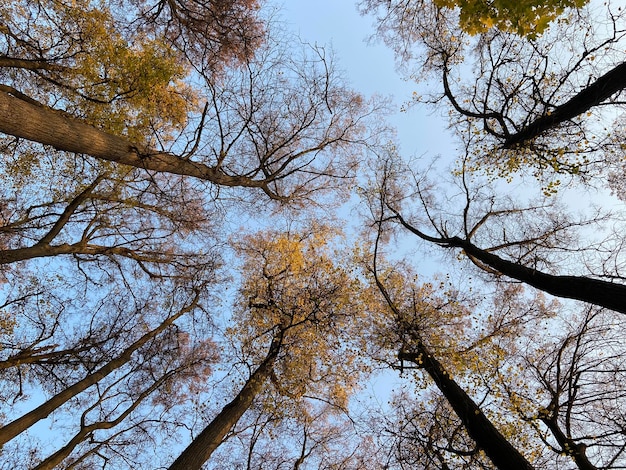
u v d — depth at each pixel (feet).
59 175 26.40
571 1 10.57
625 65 18.89
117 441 25.88
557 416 21.66
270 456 29.14
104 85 20.24
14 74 23.80
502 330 26.71
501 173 25.23
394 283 29.53
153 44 22.72
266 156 28.02
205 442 21.80
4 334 26.40
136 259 31.17
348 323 27.37
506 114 24.80
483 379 22.04
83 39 21.06
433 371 23.25
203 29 29.63
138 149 20.27
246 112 27.09
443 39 28.68
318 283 29.19
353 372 27.84
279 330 27.91
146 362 30.32
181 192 28.99
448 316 25.94
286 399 26.61
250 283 30.86
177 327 31.48
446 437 19.89
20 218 28.81
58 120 16.75
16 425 18.35
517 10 10.75
